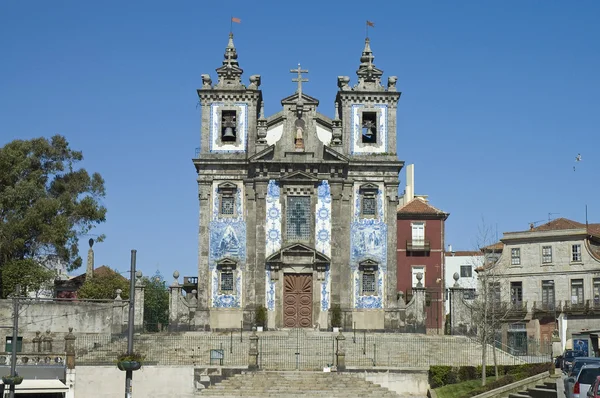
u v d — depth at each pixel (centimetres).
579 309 8294
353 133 7319
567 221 9050
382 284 7138
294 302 7075
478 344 6306
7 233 7862
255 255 7100
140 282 6838
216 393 5378
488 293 6956
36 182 8281
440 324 8762
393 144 7325
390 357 6203
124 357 4047
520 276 8744
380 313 7100
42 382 5309
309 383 5469
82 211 8369
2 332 6875
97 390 5469
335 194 7181
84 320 6962
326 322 7038
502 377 5141
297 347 6100
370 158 7275
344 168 7200
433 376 5559
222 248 7144
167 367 5494
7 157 8144
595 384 3206
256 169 7162
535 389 4403
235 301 7088
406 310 7112
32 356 5534
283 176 7150
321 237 7150
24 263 7769
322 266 7081
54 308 6944
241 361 6100
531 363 5781
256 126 7325
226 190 7206
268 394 5338
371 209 7231
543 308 8544
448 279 10375
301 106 7219
